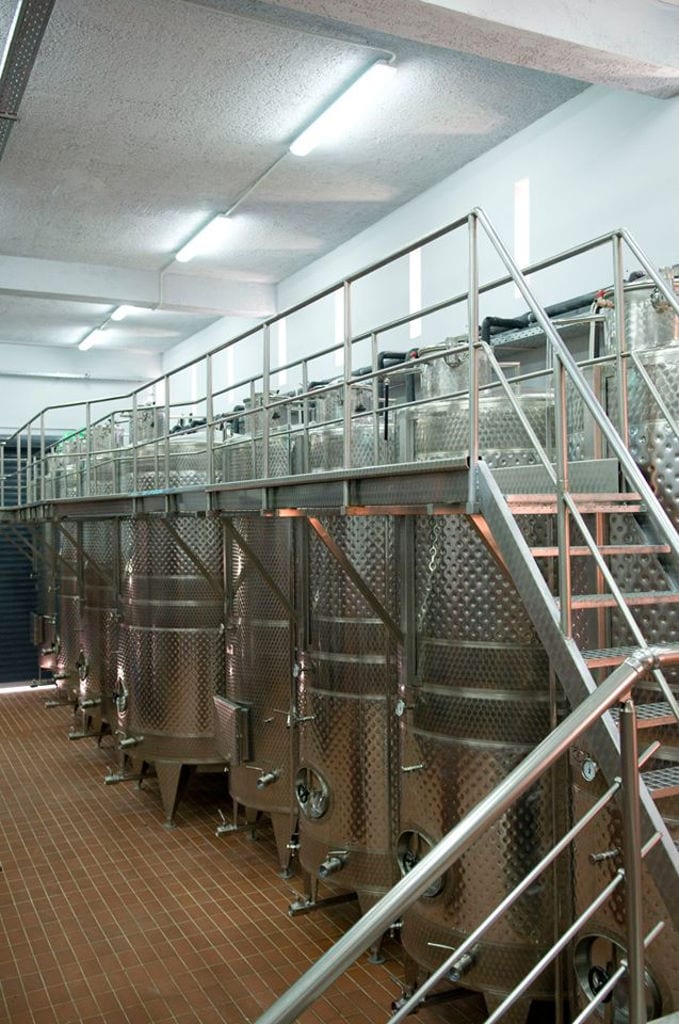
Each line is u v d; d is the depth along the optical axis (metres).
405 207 10.53
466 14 5.77
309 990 1.63
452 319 9.66
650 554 3.55
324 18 6.75
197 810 8.26
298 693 5.85
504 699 4.36
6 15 6.52
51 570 13.27
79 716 11.32
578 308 7.45
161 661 7.95
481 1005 4.80
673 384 3.66
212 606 7.88
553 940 4.22
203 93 7.89
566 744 1.94
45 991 4.97
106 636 9.84
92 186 10.00
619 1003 3.61
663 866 2.43
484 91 7.84
